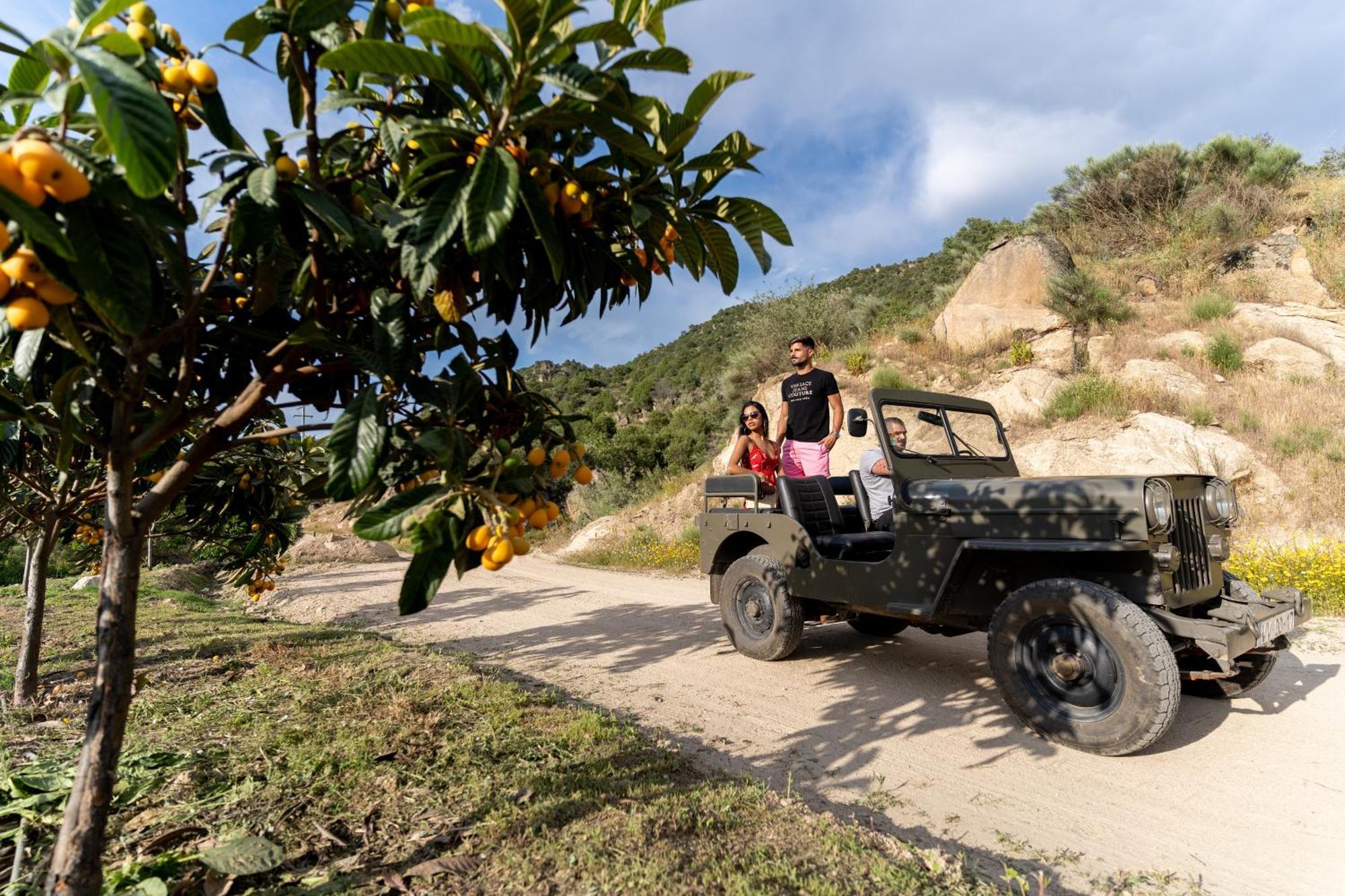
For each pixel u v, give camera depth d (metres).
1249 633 3.03
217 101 1.34
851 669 4.52
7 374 2.22
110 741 1.47
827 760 3.10
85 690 4.00
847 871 1.95
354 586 9.07
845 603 4.18
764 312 17.03
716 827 2.19
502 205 1.37
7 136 1.08
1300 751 3.06
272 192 1.33
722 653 5.00
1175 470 8.29
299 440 4.19
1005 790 2.79
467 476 1.62
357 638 5.36
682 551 10.97
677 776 2.68
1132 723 2.91
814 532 4.66
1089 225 16.41
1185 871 2.20
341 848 2.07
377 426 1.49
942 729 3.45
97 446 1.61
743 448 5.52
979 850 2.32
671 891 1.81
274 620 6.90
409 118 1.41
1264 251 12.91
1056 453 9.22
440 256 1.47
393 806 2.34
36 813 2.20
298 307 1.80
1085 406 10.01
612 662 4.84
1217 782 2.80
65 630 5.77
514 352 1.95
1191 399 9.49
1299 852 2.30
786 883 1.86
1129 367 10.42
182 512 4.23
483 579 9.89
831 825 2.24
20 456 3.10
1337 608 5.48
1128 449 8.81
